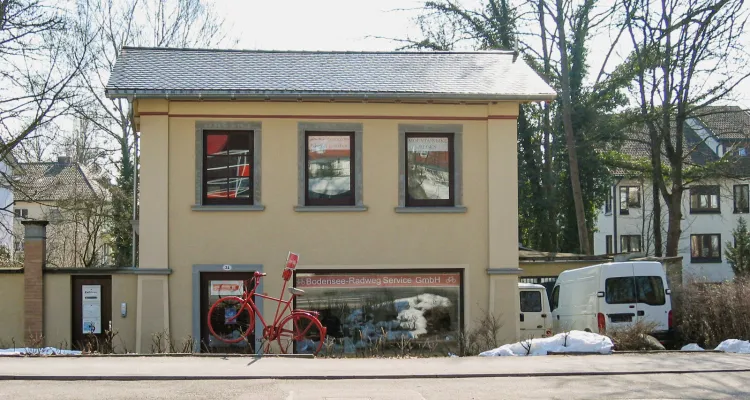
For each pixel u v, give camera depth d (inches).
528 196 1328.7
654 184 1317.7
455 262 679.1
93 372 424.5
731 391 399.2
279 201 670.5
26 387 388.8
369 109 677.9
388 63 740.7
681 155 1204.5
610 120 1224.8
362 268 673.0
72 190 1170.6
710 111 1269.7
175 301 658.8
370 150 677.9
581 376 443.8
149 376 416.2
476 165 685.3
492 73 718.5
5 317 658.8
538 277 914.7
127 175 1381.6
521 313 738.2
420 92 656.4
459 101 673.6
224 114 667.4
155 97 646.5
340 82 678.5
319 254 671.1
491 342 638.5
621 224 1962.4
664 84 1150.3
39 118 871.7
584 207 1333.7
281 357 502.3
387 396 376.8
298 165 671.1
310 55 753.6
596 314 694.5
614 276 693.9
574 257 932.0
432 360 496.4
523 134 1322.6
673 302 735.7
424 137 685.9
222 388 392.8
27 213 1369.3
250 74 690.2
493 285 676.1
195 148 665.6
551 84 1274.6
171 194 663.8
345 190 679.7
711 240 2021.4
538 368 461.4
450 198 685.3
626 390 400.5
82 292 661.3
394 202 677.3
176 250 661.9
